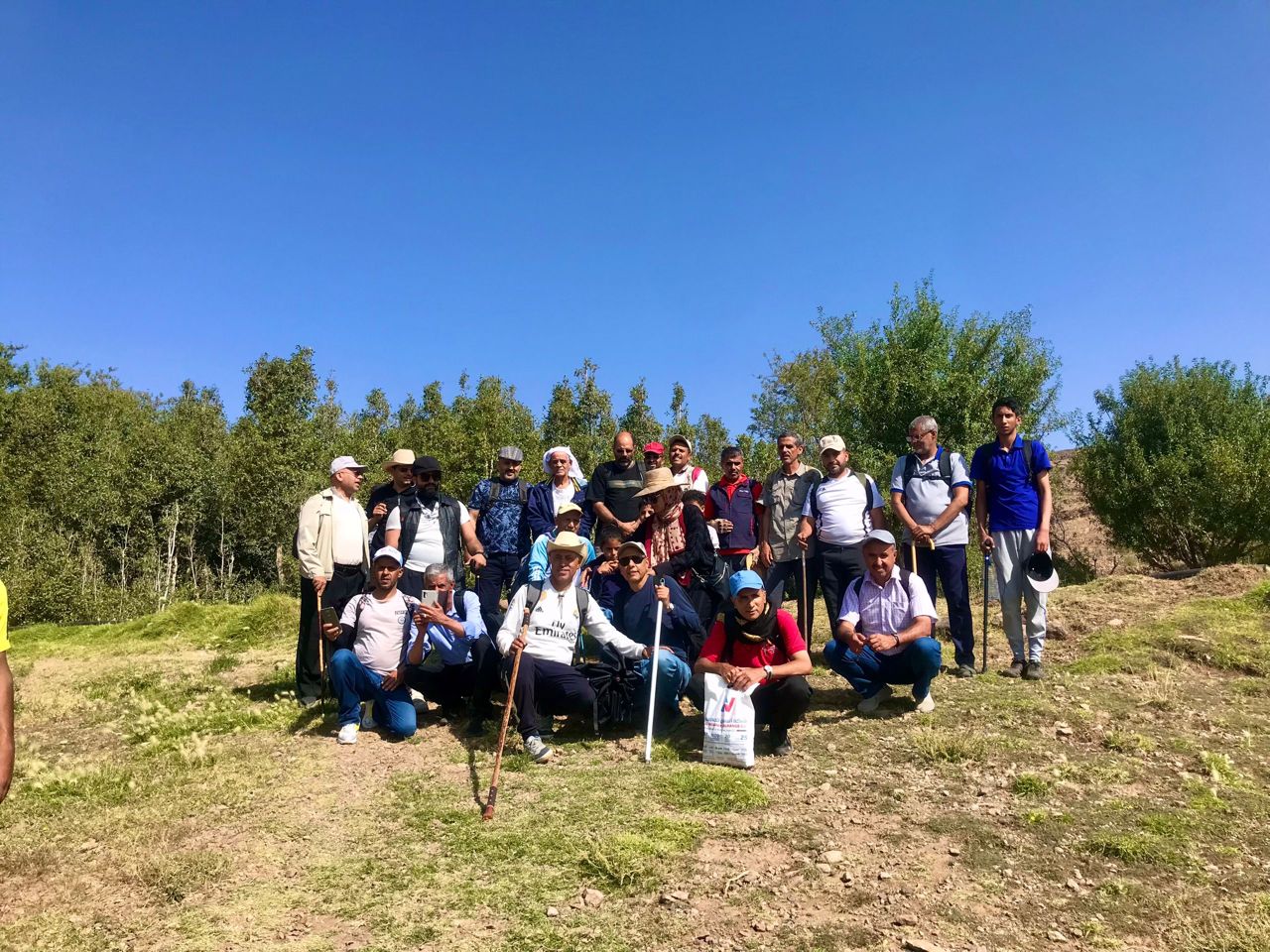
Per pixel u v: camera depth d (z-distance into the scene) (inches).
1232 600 337.4
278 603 484.1
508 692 214.5
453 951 131.8
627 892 148.6
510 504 314.8
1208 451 690.2
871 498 287.7
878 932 134.6
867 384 834.8
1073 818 173.2
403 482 301.7
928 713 240.4
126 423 1825.8
